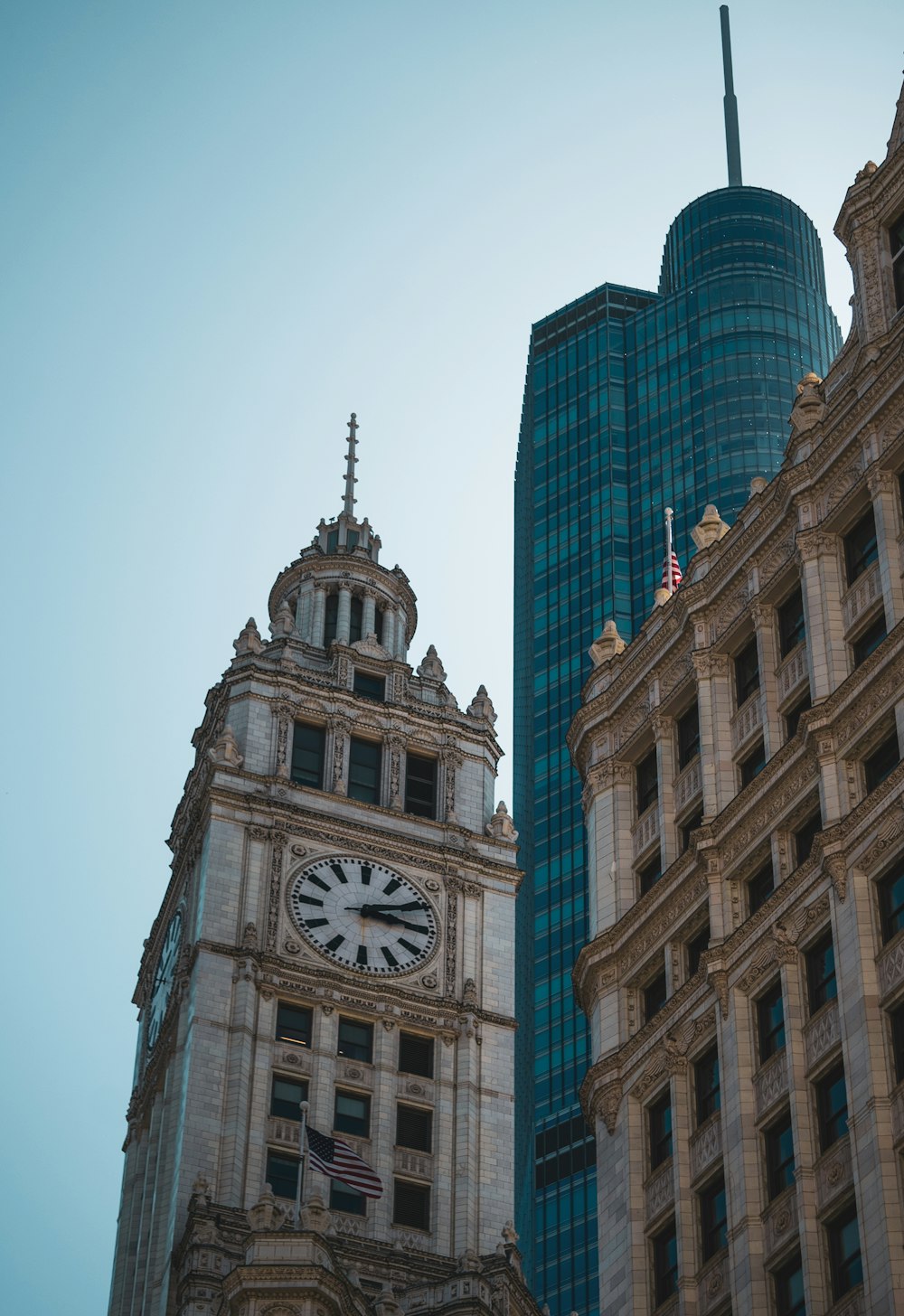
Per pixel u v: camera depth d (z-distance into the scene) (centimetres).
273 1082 11806
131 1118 13112
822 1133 6053
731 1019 6525
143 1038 13488
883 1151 5694
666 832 7325
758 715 7088
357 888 12700
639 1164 6806
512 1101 12256
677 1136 6631
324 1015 12119
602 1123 7069
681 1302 6338
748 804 6856
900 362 6894
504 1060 12406
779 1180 6153
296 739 13350
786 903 6475
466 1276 10825
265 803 12775
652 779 7612
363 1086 11962
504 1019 12562
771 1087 6288
